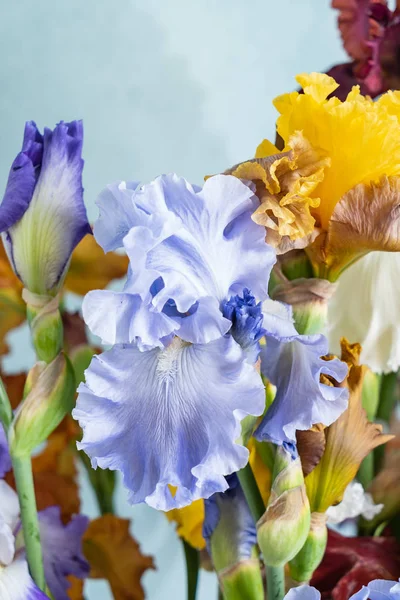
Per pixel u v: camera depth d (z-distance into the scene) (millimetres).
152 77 891
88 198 894
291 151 511
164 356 496
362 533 663
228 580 571
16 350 853
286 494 532
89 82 890
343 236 530
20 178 543
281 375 520
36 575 583
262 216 495
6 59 882
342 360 561
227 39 890
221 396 480
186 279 478
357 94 542
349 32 645
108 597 821
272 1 882
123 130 895
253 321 486
